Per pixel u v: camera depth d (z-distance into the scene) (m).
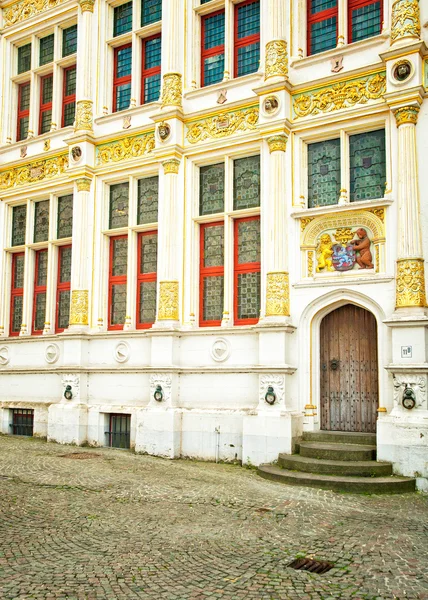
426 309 10.52
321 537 7.07
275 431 11.34
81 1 15.77
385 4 11.66
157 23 14.63
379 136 11.70
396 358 10.45
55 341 15.37
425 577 5.87
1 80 17.64
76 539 6.95
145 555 6.45
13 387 16.03
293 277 12.01
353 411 11.70
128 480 10.16
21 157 16.97
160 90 14.74
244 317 12.93
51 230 16.08
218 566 6.14
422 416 10.04
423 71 10.98
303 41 12.65
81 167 15.11
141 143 14.53
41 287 16.50
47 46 17.22
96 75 15.55
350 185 11.90
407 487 9.62
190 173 13.75
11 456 12.45
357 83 11.73
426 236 10.66
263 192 12.54
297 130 12.30
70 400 14.53
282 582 5.75
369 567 6.13
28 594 5.38
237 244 13.23
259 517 7.91
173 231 13.54
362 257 11.38
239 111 13.14
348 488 9.55
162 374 13.07
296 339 11.88
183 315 13.39
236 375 12.41
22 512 8.07
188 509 8.30
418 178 10.81
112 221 15.21
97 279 14.91
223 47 13.95
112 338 14.30
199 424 12.59
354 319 11.86
